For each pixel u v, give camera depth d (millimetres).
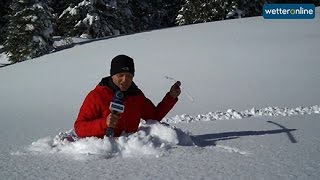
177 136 3262
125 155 2982
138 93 3324
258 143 3477
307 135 3945
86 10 31500
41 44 28094
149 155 2961
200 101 8070
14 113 7531
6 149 3391
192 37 17188
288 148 3258
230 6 33375
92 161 2826
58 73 12758
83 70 12820
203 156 2934
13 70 14156
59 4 35344
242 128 4629
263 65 11633
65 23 31938
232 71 11102
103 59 14320
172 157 2902
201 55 13188
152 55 13891
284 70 11008
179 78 10617
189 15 35031
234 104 7664
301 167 2645
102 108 3174
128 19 34844
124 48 16141
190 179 2416
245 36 16531
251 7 34281
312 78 10047
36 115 7207
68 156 2996
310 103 7398
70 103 8625
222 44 14930
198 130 4555
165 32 20031
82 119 3193
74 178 2480
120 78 3168
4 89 10930
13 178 2523
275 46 14117
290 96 8289
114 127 3088
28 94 9969
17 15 28328
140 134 3121
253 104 7586
